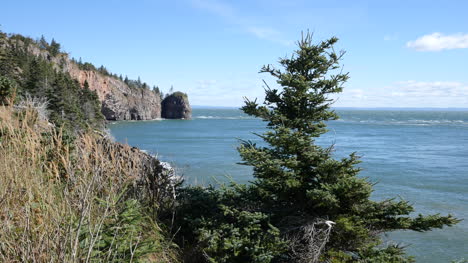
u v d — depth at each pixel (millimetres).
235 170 26891
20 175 3480
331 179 5562
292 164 5516
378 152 43125
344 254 5242
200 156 37031
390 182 25219
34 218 3195
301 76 5992
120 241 3428
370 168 31375
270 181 5637
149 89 181500
